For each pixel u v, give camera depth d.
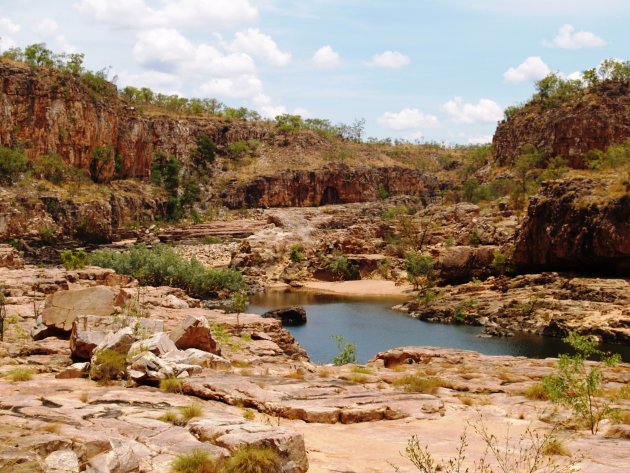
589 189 88.81
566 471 14.84
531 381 28.62
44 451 13.59
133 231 171.38
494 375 30.20
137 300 41.91
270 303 103.19
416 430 19.56
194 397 22.48
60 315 35.91
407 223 141.50
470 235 125.94
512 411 22.31
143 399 21.00
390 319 86.56
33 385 23.09
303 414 20.70
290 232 154.50
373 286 122.00
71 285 55.97
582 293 79.75
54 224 149.88
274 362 35.84
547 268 93.25
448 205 170.62
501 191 176.62
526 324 76.50
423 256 117.69
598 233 83.62
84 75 194.00
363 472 15.41
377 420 20.98
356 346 66.81
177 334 30.52
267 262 136.12
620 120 175.88
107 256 98.88
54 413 18.27
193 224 191.88
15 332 36.88
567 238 87.94
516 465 15.48
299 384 25.08
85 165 180.88
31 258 134.38
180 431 16.86
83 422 17.52
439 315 85.81
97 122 184.50
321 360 59.12
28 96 168.25
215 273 103.00
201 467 14.30
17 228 141.12
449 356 38.03
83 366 25.98
